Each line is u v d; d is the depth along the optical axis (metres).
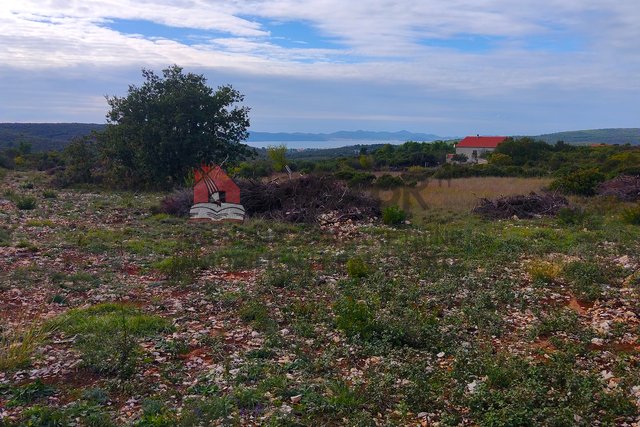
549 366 6.20
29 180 34.00
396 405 5.42
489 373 5.98
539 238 14.84
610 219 18.12
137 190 30.25
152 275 10.92
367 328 7.39
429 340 7.16
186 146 29.56
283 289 9.89
